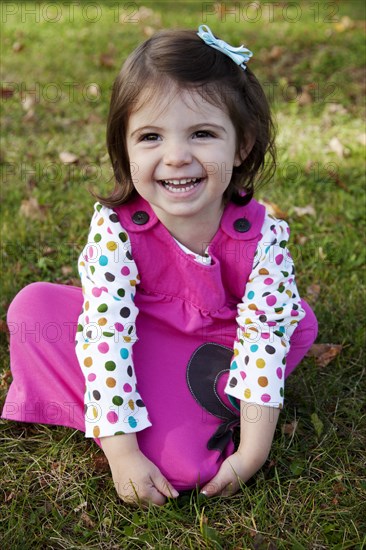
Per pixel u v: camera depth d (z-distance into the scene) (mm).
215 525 1584
